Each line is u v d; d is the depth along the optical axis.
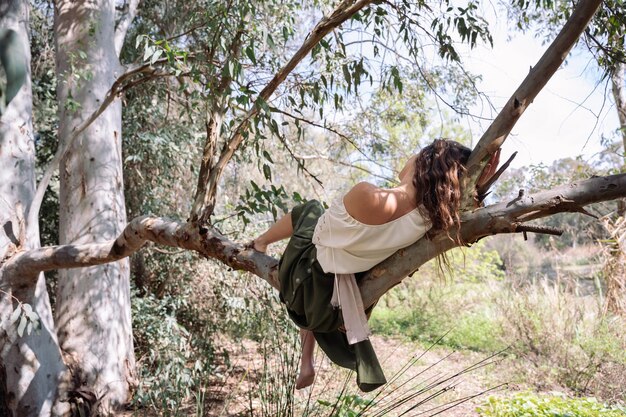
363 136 6.73
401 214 2.23
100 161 6.03
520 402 5.69
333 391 5.96
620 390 6.80
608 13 3.79
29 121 4.95
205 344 6.91
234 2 4.11
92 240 5.93
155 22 7.91
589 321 8.05
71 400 5.40
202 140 7.63
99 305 5.96
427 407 6.06
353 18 3.64
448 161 2.24
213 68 3.73
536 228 2.11
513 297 8.94
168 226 3.56
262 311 6.84
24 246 4.73
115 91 4.51
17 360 4.96
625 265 7.74
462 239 2.21
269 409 4.88
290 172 9.35
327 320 2.43
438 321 10.56
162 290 7.68
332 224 2.29
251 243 3.07
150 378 6.00
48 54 7.75
